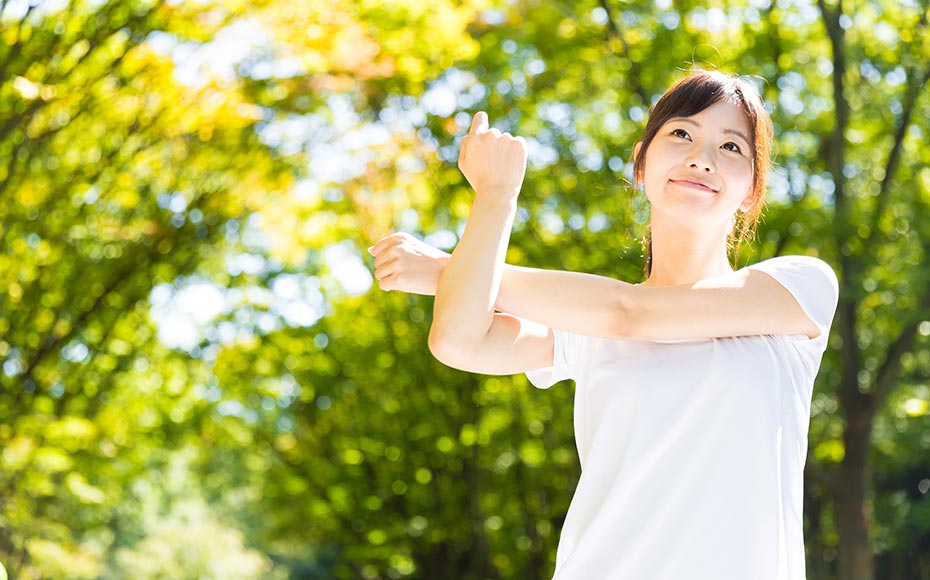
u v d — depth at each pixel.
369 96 12.80
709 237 2.43
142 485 24.03
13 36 9.76
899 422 18.14
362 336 19.44
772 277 2.31
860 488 13.58
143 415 15.72
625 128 14.69
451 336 2.25
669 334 2.27
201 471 23.83
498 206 2.29
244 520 31.69
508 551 19.91
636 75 13.88
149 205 13.15
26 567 14.48
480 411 19.30
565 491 19.59
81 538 16.44
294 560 31.70
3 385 13.29
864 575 13.44
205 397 16.34
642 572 2.24
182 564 28.97
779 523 2.22
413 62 11.89
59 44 9.95
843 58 13.35
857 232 12.99
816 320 2.31
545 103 15.22
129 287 13.84
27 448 12.32
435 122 14.59
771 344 2.31
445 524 20.36
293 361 19.66
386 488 20.67
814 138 14.04
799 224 13.21
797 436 2.29
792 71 14.16
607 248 14.27
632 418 2.28
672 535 2.22
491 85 14.80
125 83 10.78
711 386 2.24
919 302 13.22
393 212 15.62
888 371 13.53
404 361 19.20
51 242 12.52
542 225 15.42
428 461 20.39
